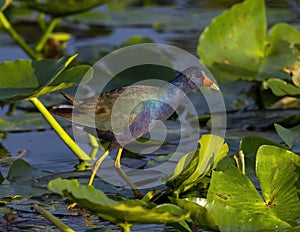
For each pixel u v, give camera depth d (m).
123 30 15.07
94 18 15.28
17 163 8.65
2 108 10.99
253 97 11.21
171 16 15.52
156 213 5.55
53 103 10.77
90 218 7.11
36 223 7.01
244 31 11.18
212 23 11.07
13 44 14.16
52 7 11.67
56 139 9.74
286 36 11.26
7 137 9.82
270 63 10.98
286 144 8.93
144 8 16.42
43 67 7.95
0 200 7.61
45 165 8.76
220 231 6.36
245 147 8.20
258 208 6.80
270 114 10.48
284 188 6.95
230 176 6.92
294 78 10.00
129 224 5.88
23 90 7.75
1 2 11.35
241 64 10.97
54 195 7.76
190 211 6.14
